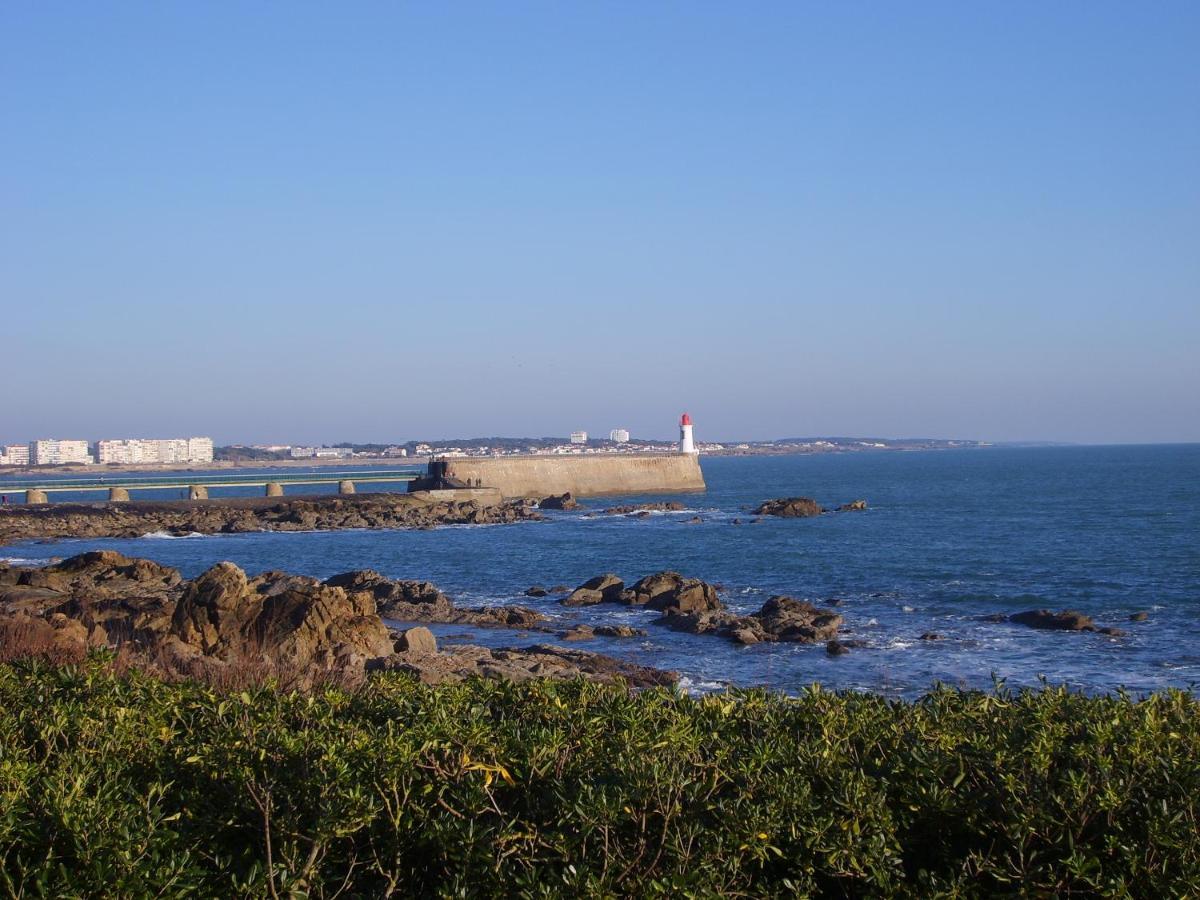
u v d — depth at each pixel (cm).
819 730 864
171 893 637
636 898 659
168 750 852
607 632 3709
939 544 7031
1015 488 14512
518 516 10050
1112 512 9600
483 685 1002
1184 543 6762
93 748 854
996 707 901
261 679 1454
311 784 731
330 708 897
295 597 2750
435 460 12256
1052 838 704
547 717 894
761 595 4800
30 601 3403
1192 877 655
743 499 12950
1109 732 771
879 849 688
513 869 681
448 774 750
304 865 683
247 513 10031
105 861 640
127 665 1516
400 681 1059
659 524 9269
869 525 8694
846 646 3447
